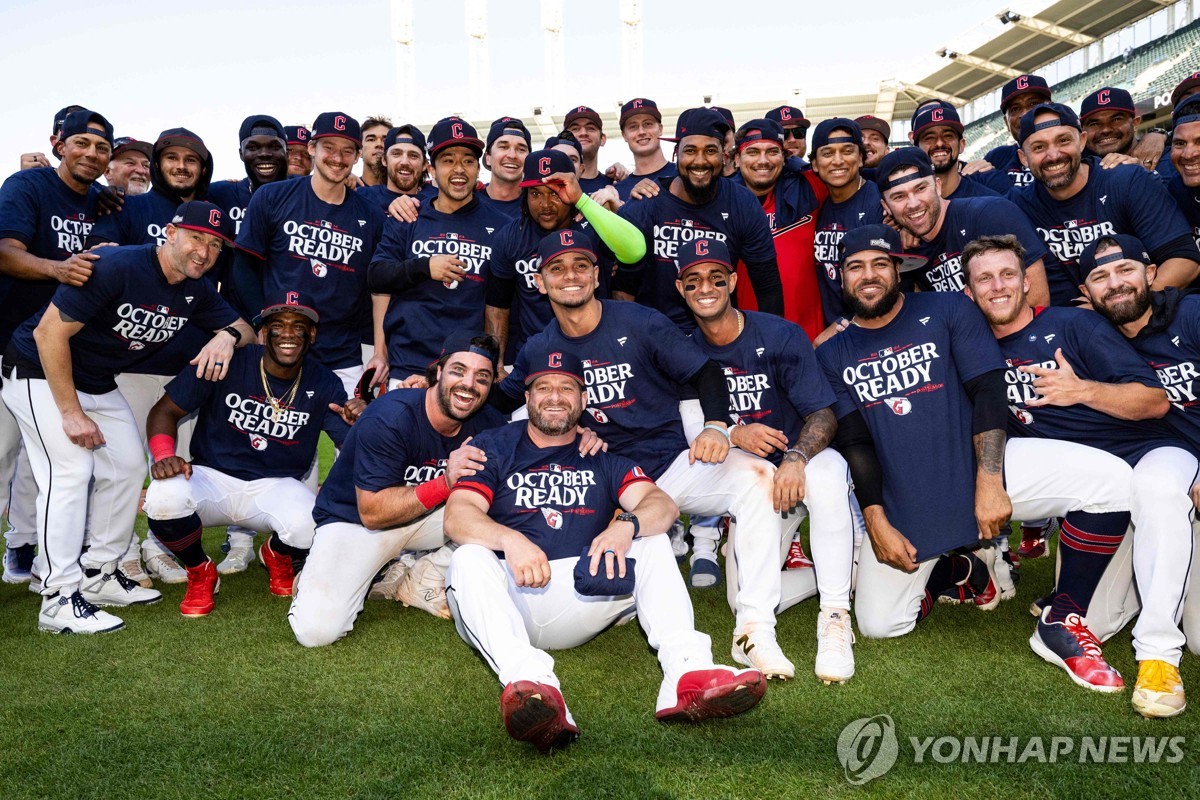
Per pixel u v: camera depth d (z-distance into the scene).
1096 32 24.33
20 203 4.32
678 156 4.27
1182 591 3.00
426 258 4.39
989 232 4.16
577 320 3.71
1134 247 3.44
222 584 4.64
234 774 2.57
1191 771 2.53
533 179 4.08
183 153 4.91
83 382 4.09
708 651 2.92
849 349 3.74
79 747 2.75
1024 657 3.44
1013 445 3.60
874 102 29.42
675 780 2.50
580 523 3.31
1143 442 3.49
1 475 4.52
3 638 3.78
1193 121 4.43
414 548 4.13
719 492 3.56
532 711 2.52
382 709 3.02
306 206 4.83
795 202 4.79
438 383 3.65
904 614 3.66
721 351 3.84
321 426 4.52
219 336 4.27
